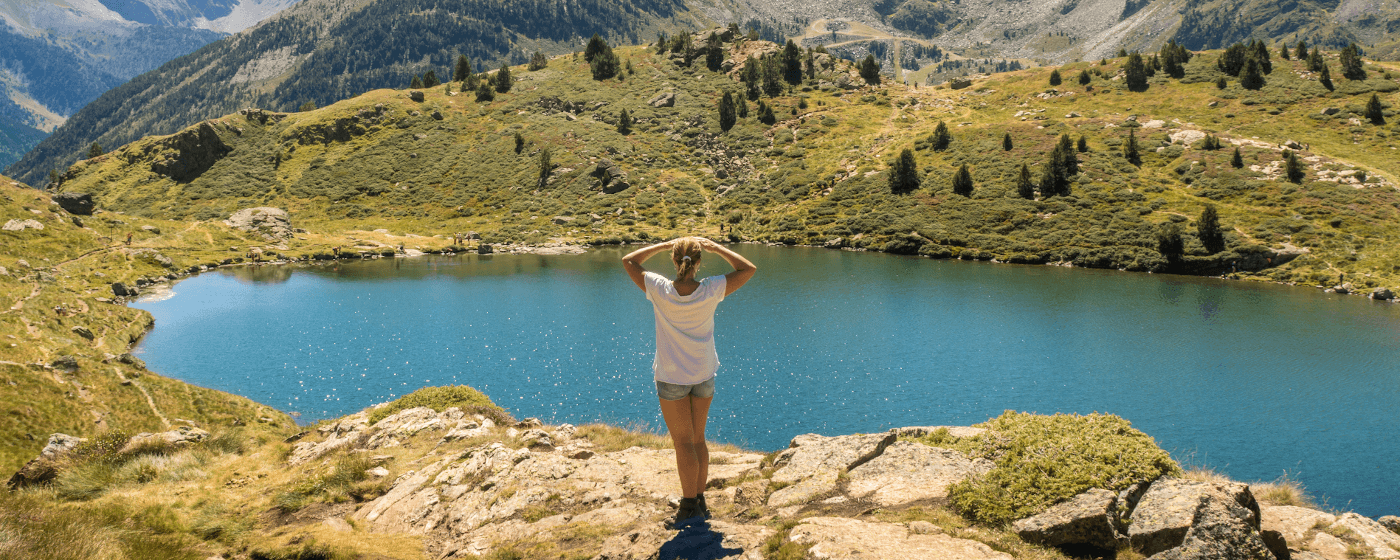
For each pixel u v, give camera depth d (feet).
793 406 119.24
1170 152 333.83
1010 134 387.55
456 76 586.04
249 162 462.60
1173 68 449.89
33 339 134.00
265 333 173.58
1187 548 13.10
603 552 17.04
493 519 22.30
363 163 453.99
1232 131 362.94
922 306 203.00
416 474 27.91
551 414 114.42
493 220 390.63
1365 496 85.71
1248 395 124.26
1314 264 235.40
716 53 572.10
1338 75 404.77
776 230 353.51
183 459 35.45
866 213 347.36
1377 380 131.85
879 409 117.60
